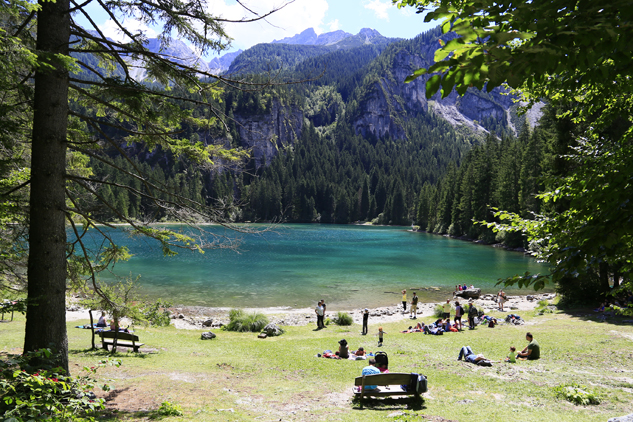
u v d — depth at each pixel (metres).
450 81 2.02
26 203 8.22
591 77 2.66
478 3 1.98
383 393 8.41
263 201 127.06
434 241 71.38
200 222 7.95
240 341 16.41
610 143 5.40
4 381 4.27
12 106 6.42
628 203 3.08
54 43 7.04
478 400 8.38
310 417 7.39
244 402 8.41
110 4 7.39
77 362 11.29
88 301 12.26
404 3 4.85
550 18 1.99
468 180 75.69
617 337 13.58
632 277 3.84
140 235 8.03
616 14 2.06
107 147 8.55
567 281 21.05
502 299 23.36
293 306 25.56
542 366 10.95
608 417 7.21
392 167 186.88
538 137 51.03
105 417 6.75
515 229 4.75
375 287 31.50
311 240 73.00
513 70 2.03
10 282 8.80
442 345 14.52
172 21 7.64
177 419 6.84
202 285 31.55
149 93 7.48
